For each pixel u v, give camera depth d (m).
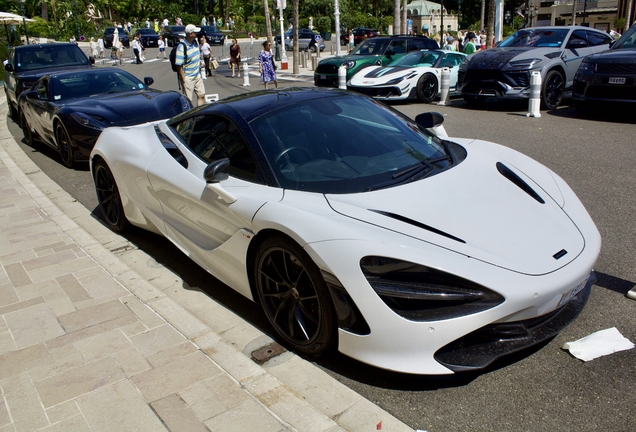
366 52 14.81
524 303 2.47
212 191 3.32
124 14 63.34
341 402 2.55
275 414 2.41
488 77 10.71
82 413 2.48
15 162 8.12
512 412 2.45
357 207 2.82
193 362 2.83
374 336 2.50
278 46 29.55
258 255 3.03
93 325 3.26
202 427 2.35
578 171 6.19
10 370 2.86
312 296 2.79
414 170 3.26
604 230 4.46
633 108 8.93
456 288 2.44
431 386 2.66
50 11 49.97
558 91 10.79
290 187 3.07
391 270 2.47
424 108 11.67
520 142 7.81
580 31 11.45
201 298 3.68
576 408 2.45
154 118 7.36
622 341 2.89
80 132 7.16
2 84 19.36
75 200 6.09
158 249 4.58
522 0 65.88
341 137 3.43
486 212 2.88
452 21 58.09
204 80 20.16
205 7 73.19
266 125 3.44
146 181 4.07
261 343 3.10
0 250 4.57
